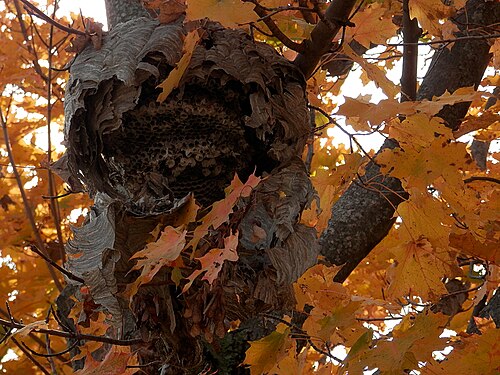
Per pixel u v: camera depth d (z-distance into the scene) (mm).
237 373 1888
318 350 1743
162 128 1779
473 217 1703
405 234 1754
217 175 1821
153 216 1646
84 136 1771
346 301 1789
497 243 1700
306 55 1755
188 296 1672
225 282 1657
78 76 1745
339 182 1764
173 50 1721
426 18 1784
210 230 1647
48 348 1770
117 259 1649
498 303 2004
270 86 1782
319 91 2021
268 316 1807
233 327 1994
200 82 1764
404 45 1785
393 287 1780
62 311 2016
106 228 1657
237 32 1773
